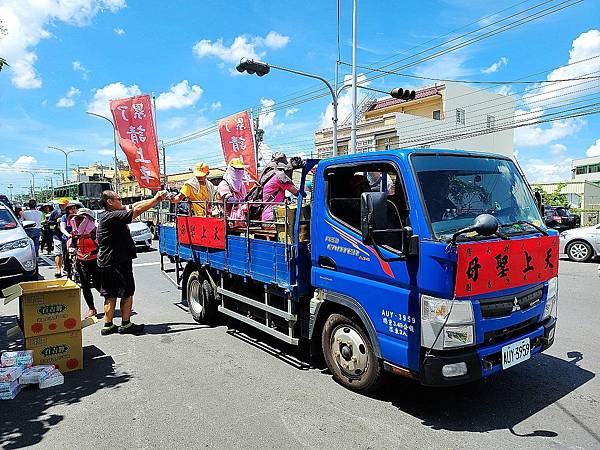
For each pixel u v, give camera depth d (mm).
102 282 6344
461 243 3271
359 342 4160
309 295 4746
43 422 3807
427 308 3398
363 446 3322
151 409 3998
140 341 6027
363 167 4059
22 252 9367
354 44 17203
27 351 4727
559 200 34562
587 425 3596
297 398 4156
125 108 8297
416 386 4391
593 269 11695
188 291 7320
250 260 5410
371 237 3447
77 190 32094
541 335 3963
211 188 7699
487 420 3697
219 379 4660
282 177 5754
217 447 3350
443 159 3881
